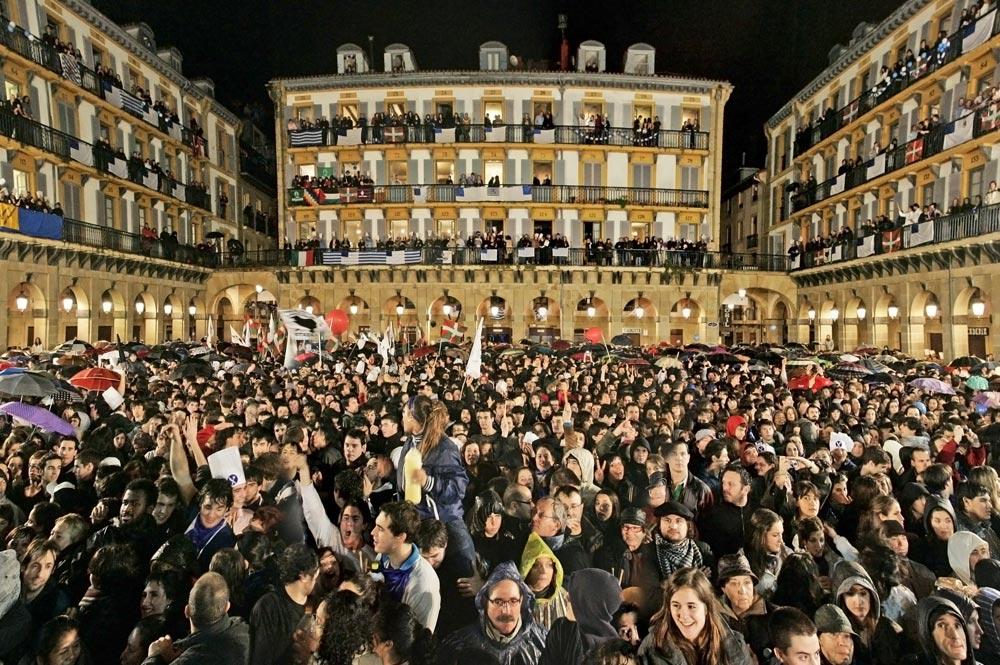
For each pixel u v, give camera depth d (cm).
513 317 3694
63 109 2781
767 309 4153
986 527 580
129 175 3155
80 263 2788
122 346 2131
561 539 511
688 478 677
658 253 3697
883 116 3111
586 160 3869
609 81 3800
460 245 3878
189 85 3812
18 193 2525
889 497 583
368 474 650
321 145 3825
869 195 3259
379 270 3666
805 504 580
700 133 3850
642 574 497
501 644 383
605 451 842
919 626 404
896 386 1398
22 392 884
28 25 2589
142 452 793
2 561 409
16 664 396
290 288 3766
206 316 3841
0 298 2323
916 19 2905
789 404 1162
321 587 441
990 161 2398
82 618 428
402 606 382
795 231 4034
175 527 572
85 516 607
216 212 4153
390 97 3859
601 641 396
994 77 2398
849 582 433
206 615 376
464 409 1037
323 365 1748
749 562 507
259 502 603
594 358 2280
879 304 3055
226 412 976
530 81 3794
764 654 400
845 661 380
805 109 3931
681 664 357
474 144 3781
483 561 519
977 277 2386
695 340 3747
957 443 855
